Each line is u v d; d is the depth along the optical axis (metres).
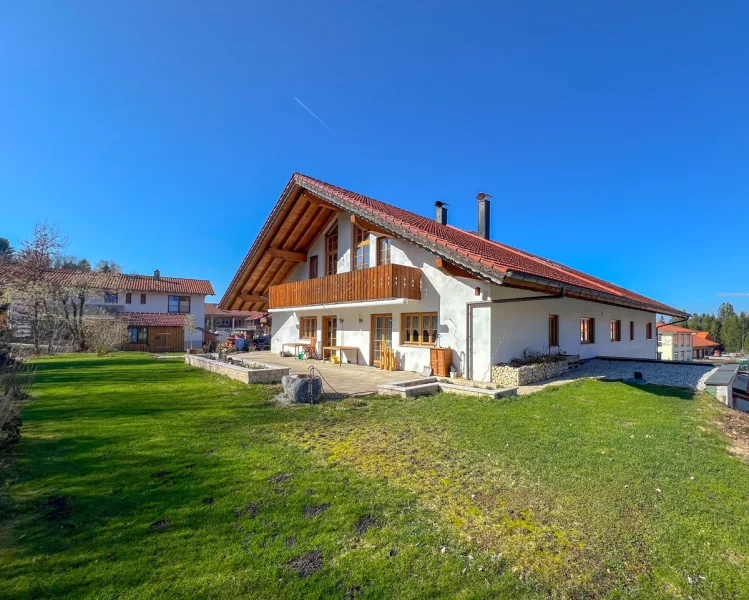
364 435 5.79
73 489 3.97
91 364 15.58
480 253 10.81
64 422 6.44
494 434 5.80
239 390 9.23
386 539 3.16
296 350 19.23
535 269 11.70
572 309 15.05
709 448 5.34
